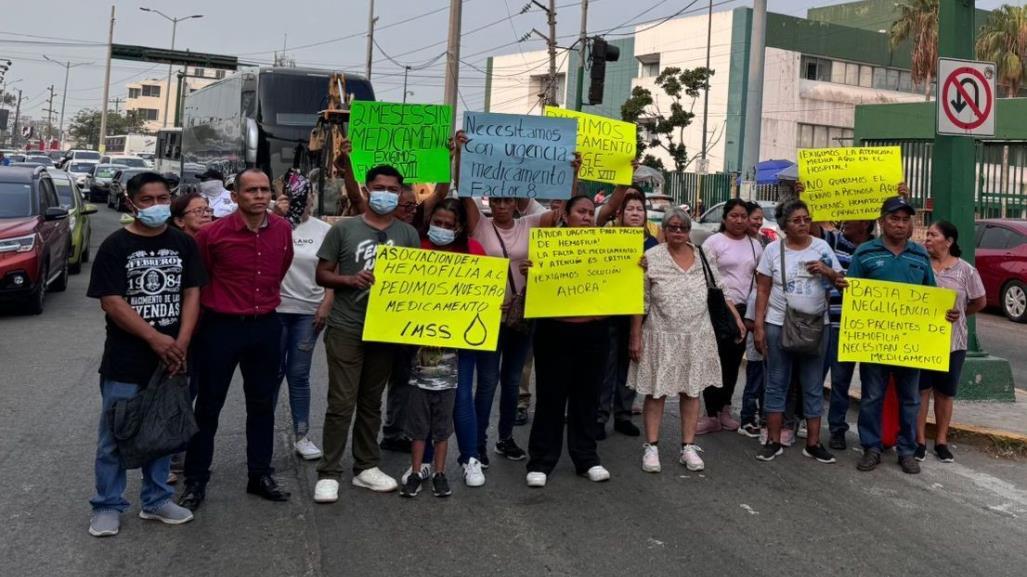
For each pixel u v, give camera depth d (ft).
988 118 26.37
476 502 18.26
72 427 22.75
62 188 54.44
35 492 18.04
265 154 58.34
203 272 16.29
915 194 73.36
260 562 15.03
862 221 24.23
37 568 14.57
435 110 20.30
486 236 20.17
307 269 20.51
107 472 15.87
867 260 21.44
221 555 15.28
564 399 19.65
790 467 21.21
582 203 19.57
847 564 15.62
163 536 16.01
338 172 45.98
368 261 17.79
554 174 20.54
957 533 17.29
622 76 189.06
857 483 20.16
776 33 165.27
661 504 18.42
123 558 15.05
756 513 18.03
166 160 114.93
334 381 17.99
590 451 19.95
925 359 20.72
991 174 81.10
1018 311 48.06
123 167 123.65
